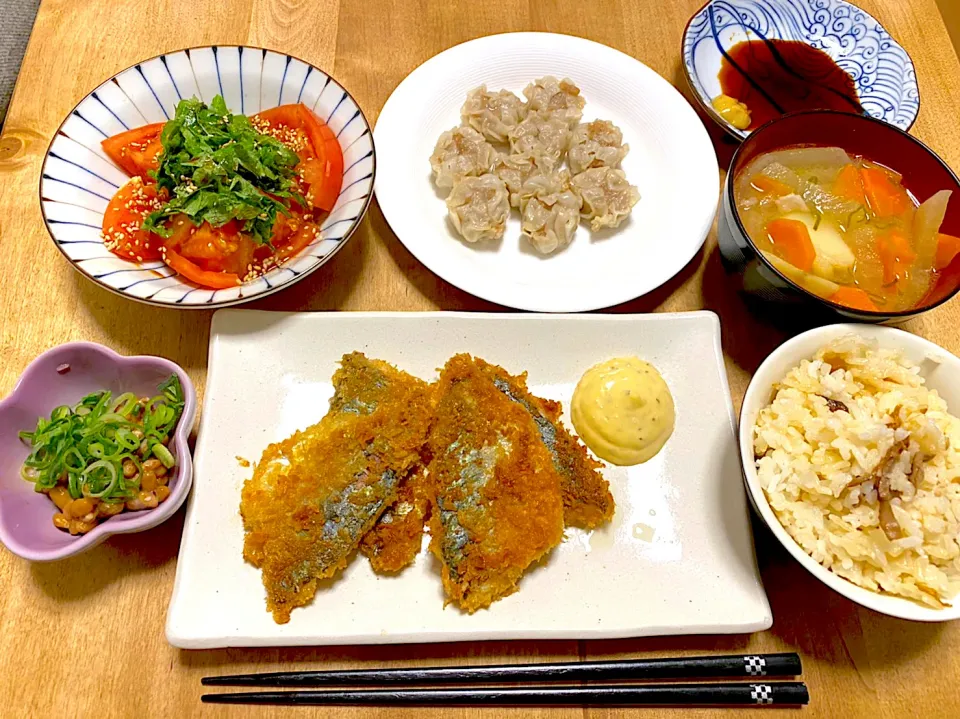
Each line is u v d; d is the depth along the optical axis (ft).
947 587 0.84
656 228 1.23
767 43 1.43
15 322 1.10
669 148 1.31
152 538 0.98
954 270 1.07
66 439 0.90
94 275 1.01
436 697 0.90
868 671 0.95
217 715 0.89
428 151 1.28
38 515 0.91
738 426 0.97
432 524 0.96
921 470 0.91
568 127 1.31
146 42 1.35
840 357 1.00
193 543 0.95
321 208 1.14
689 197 1.25
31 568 0.95
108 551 0.96
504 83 1.37
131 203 1.10
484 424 1.01
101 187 1.12
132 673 0.90
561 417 1.09
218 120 1.12
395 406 1.01
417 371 1.10
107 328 1.11
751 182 1.16
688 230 1.21
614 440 1.05
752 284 1.10
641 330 1.12
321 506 0.95
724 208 1.12
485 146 1.25
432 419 1.02
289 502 0.96
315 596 0.94
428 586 0.95
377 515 0.96
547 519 0.95
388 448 0.99
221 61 1.19
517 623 0.92
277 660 0.92
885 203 1.14
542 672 0.92
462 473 0.98
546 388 1.11
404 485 1.01
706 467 1.05
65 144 1.10
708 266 1.23
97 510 0.90
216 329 1.07
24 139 1.24
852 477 0.91
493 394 1.03
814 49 1.44
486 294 1.11
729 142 1.36
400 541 0.95
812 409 0.96
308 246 1.12
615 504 1.02
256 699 0.89
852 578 0.88
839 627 0.97
